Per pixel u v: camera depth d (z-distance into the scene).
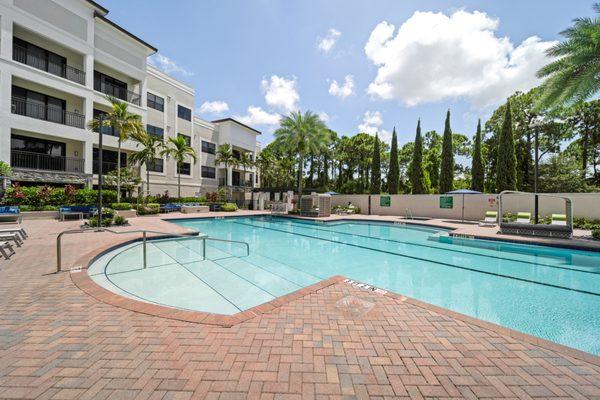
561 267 7.50
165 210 21.64
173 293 5.15
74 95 17.66
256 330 3.05
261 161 34.78
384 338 2.91
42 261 5.89
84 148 18.00
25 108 16.19
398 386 2.16
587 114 22.86
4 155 14.39
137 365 2.37
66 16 17.05
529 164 24.22
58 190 15.81
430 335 2.99
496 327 3.17
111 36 19.95
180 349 2.63
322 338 2.90
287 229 15.29
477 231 12.30
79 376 2.21
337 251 9.68
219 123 32.56
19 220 12.84
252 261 7.94
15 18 14.91
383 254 9.23
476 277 6.72
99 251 6.93
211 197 27.91
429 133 39.50
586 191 20.19
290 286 5.81
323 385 2.16
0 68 14.30
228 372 2.29
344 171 43.97
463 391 2.11
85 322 3.17
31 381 2.14
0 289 4.21
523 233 10.95
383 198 22.67
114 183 19.06
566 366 2.44
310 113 24.48
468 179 34.66
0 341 2.72
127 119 17.62
